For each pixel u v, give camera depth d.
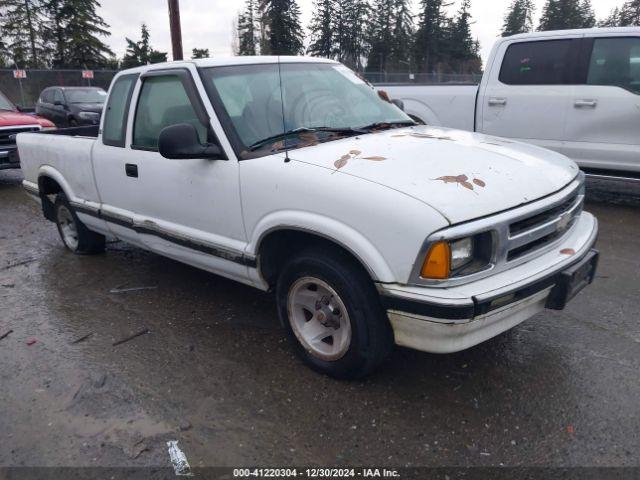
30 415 3.03
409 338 2.77
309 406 3.00
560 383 3.13
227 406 3.03
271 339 3.74
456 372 3.27
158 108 4.00
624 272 4.71
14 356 3.66
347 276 2.90
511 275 2.75
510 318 2.83
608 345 3.52
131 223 4.37
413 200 2.64
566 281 2.91
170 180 3.85
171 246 4.09
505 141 3.77
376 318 2.89
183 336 3.83
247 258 3.41
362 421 2.86
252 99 3.70
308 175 3.00
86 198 4.98
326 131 3.69
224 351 3.61
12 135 9.86
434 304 2.56
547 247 3.02
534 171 3.16
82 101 17.31
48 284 4.91
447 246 2.55
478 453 2.62
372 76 29.39
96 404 3.09
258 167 3.24
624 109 6.33
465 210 2.62
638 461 2.53
